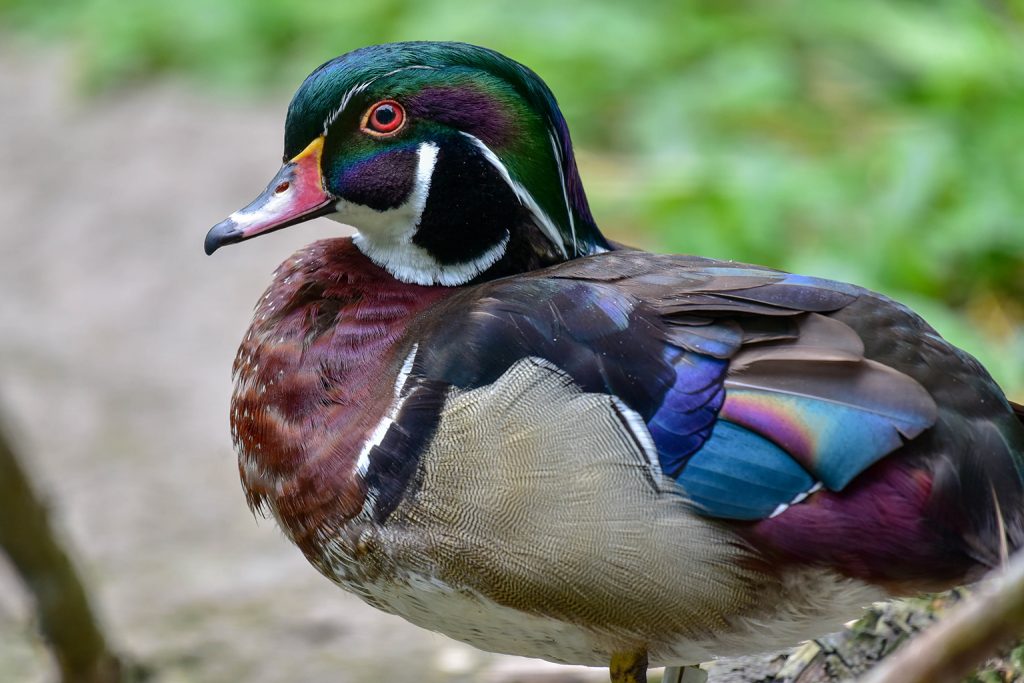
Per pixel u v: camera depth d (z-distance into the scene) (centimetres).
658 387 516
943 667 330
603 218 1109
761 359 516
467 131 590
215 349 1112
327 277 594
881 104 1209
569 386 520
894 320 530
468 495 522
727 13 1338
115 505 924
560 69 1266
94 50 1561
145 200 1322
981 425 516
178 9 1552
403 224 599
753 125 1185
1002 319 955
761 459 507
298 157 607
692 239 1023
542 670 736
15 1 1781
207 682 743
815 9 1303
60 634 437
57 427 1020
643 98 1236
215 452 986
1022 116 1090
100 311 1179
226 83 1493
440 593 542
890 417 501
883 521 504
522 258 604
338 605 809
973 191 1015
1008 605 321
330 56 1427
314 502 556
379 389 551
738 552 512
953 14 1240
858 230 1005
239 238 602
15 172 1405
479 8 1348
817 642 637
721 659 656
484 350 532
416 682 733
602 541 513
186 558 866
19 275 1241
